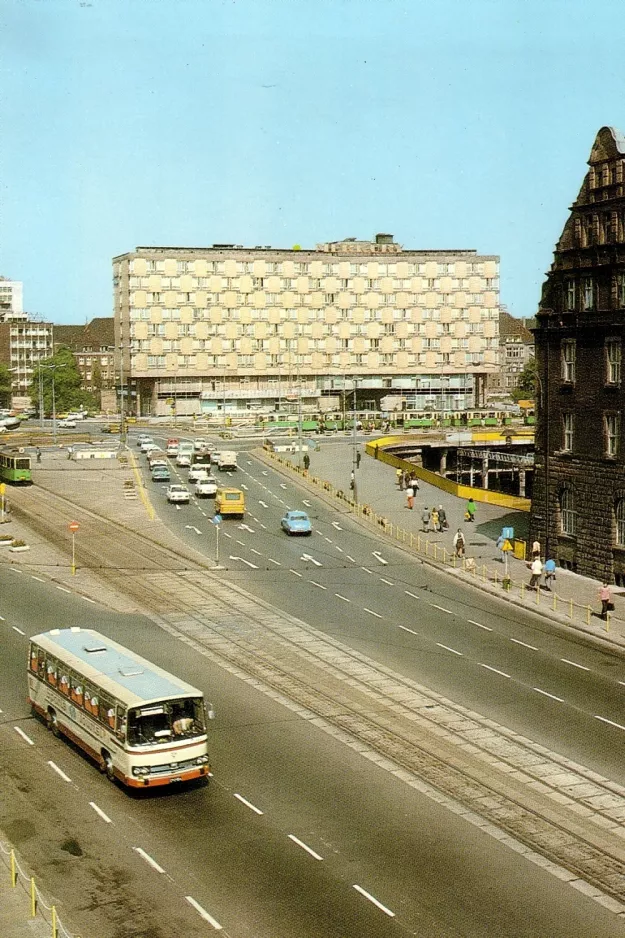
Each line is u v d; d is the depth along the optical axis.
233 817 35.09
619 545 72.19
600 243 72.62
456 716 45.59
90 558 80.38
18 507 101.81
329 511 104.56
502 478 169.00
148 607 65.19
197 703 36.97
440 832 34.19
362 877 30.84
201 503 108.12
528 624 62.28
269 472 131.12
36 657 44.34
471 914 28.75
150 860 31.88
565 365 76.56
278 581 73.25
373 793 37.34
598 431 73.31
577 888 30.53
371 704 47.12
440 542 88.81
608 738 43.12
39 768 39.41
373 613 64.19
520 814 35.78
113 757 37.19
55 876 30.84
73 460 140.12
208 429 194.00
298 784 38.06
